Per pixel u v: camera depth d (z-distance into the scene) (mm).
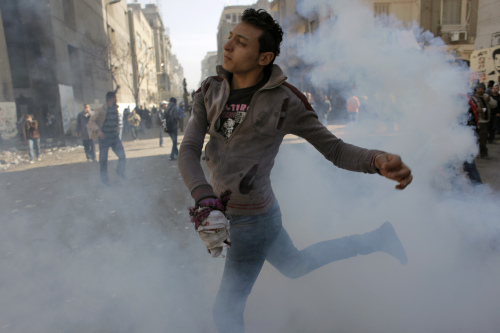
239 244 1640
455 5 12898
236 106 1530
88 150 9438
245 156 1539
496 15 11828
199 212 1328
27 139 10203
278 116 1496
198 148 1566
